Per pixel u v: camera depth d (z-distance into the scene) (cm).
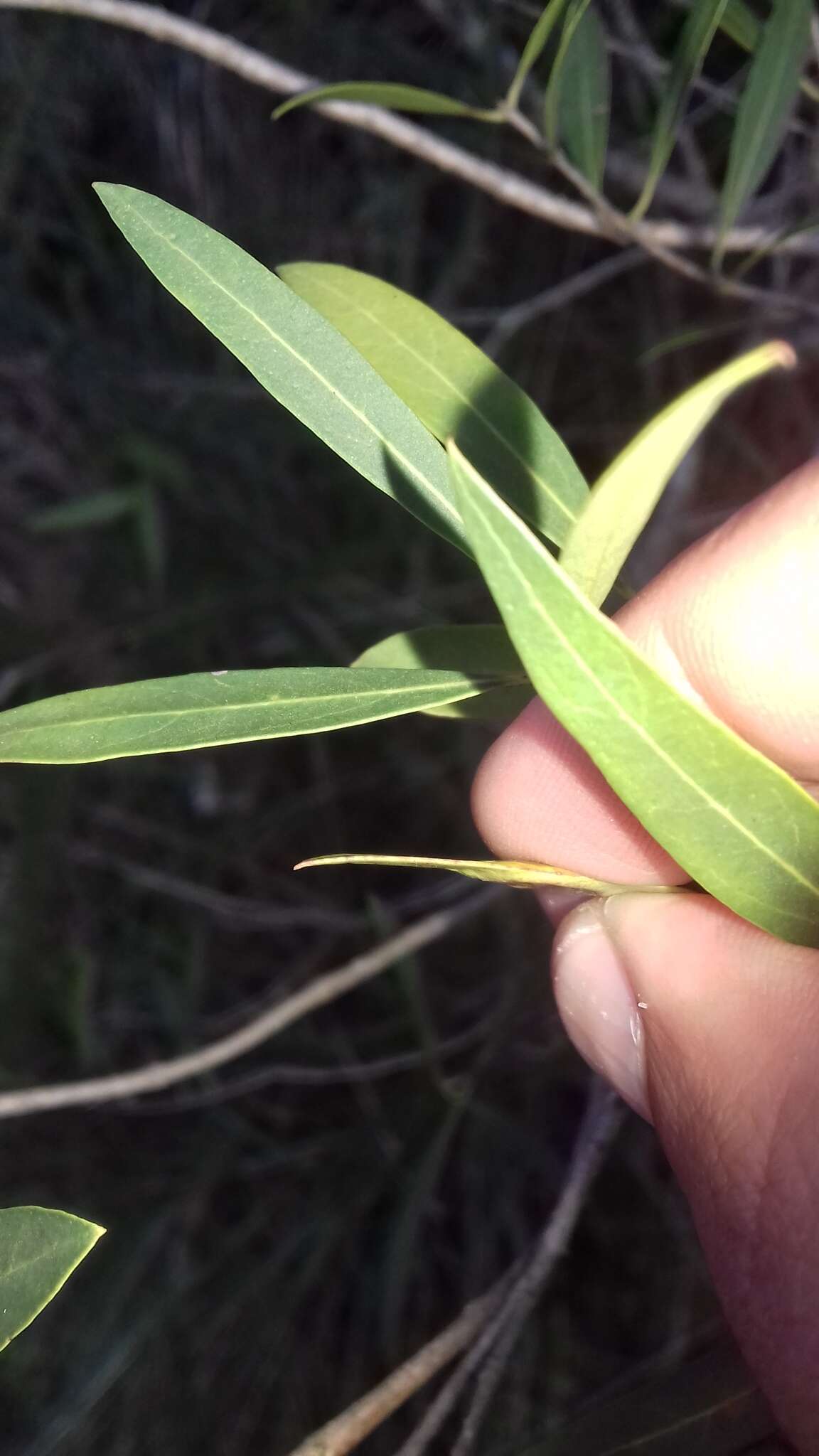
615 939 14
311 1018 37
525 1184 36
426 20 34
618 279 36
